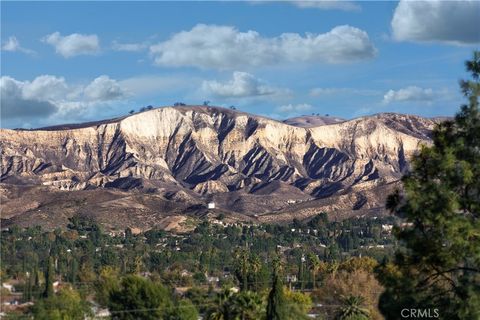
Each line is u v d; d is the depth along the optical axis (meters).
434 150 48.00
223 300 100.50
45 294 132.50
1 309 129.00
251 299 99.50
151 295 119.06
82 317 124.94
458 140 47.38
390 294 48.62
